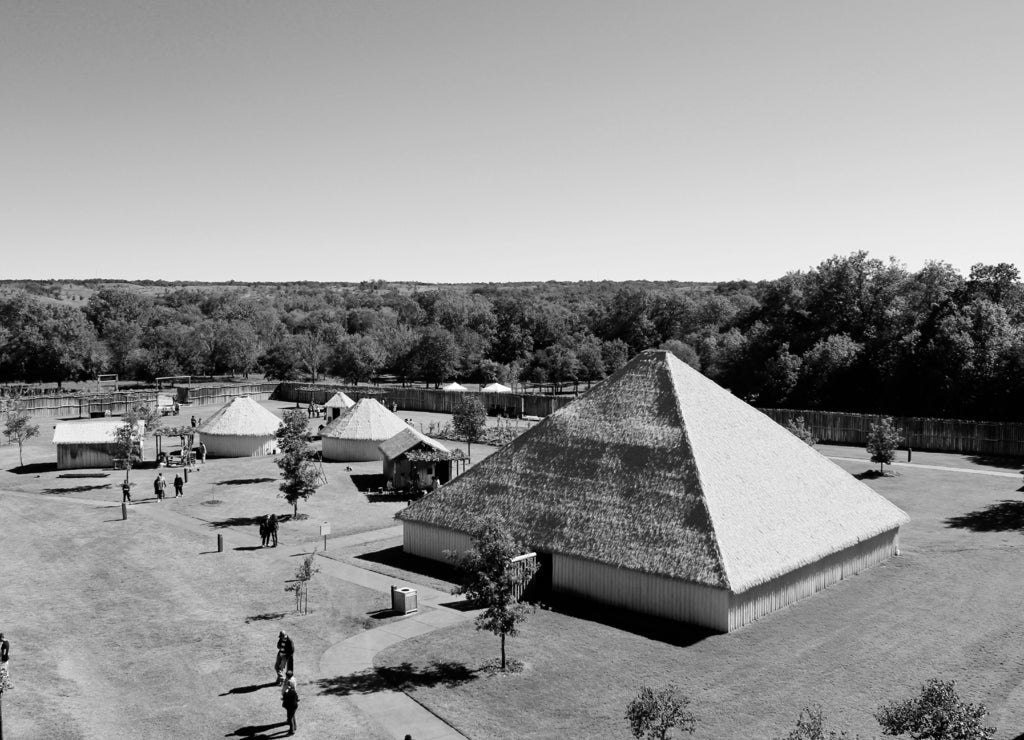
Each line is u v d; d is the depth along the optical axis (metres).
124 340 170.75
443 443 87.19
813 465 43.00
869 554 40.91
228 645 32.03
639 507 36.94
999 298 102.69
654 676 28.11
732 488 37.28
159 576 41.53
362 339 163.62
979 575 38.78
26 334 160.38
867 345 105.00
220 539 46.19
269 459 80.06
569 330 198.00
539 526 39.00
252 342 177.12
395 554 45.28
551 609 35.59
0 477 71.00
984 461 71.06
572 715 25.33
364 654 30.92
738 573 32.44
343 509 57.69
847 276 118.50
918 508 53.03
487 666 29.42
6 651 28.94
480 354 166.75
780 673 28.16
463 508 42.81
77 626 34.38
